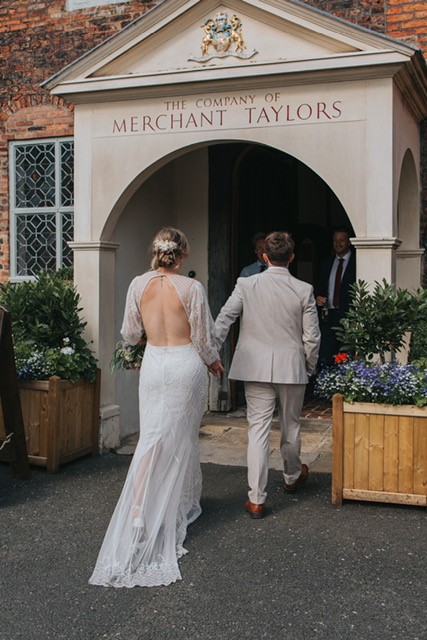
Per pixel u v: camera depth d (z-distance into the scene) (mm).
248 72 5688
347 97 5539
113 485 5477
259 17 5699
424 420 4730
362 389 4855
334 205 10328
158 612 3459
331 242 10281
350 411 4875
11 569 3963
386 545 4230
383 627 3289
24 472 5605
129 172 6215
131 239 6895
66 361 5914
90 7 8141
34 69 8344
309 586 3707
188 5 5805
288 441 4980
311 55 5598
